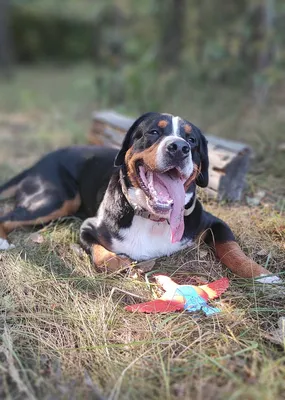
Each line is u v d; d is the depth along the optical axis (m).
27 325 1.11
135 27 4.21
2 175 2.02
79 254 1.38
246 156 1.67
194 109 2.88
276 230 1.45
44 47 7.62
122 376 0.95
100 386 0.94
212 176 1.64
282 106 2.79
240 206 1.63
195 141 1.29
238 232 1.44
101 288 1.22
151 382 0.95
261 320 1.11
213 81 3.34
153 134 1.25
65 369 0.99
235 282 1.25
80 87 4.20
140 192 1.26
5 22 5.52
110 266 1.27
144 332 1.09
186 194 1.29
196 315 1.13
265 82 2.73
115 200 1.32
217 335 1.06
